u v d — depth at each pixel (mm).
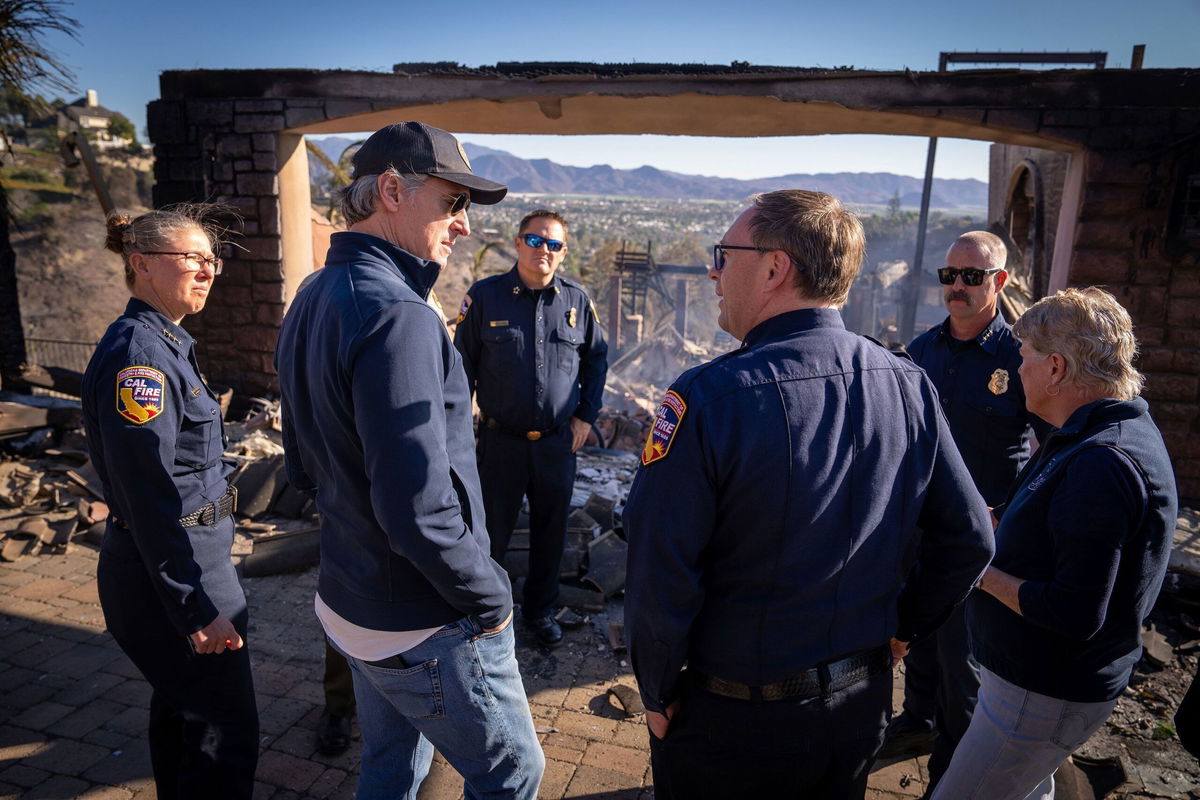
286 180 6730
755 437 1282
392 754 1802
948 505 1439
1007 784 1797
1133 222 5367
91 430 1951
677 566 1333
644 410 8406
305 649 3432
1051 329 1718
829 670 1381
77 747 2713
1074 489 1602
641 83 5789
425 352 1433
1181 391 5426
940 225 119312
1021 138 5672
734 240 1422
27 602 3764
